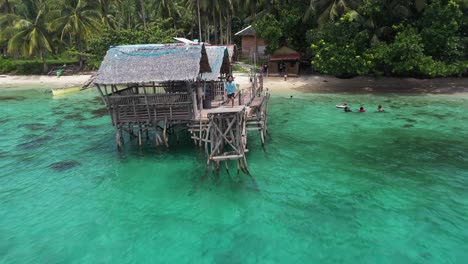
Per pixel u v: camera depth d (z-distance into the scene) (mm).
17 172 16203
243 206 12719
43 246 10602
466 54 33625
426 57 30922
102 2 52875
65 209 12758
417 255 9781
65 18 49562
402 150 18000
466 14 32625
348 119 24359
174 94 16844
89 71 53312
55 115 27875
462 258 9617
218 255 10031
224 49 22719
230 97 18734
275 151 18281
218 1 52031
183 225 11594
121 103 17328
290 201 12977
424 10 33000
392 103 29031
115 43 47375
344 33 34156
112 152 18781
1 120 26297
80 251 10344
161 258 9969
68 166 16859
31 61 56938
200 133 16984
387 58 32094
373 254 9875
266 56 52875
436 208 12188
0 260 9945
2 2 55938
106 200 13414
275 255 9969
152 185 14625
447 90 33594
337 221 11570
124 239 10891
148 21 69875
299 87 37875
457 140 19359
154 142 20266
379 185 14078
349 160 16828
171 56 16797
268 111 27312
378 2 32469
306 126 22875
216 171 15195
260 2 47875
